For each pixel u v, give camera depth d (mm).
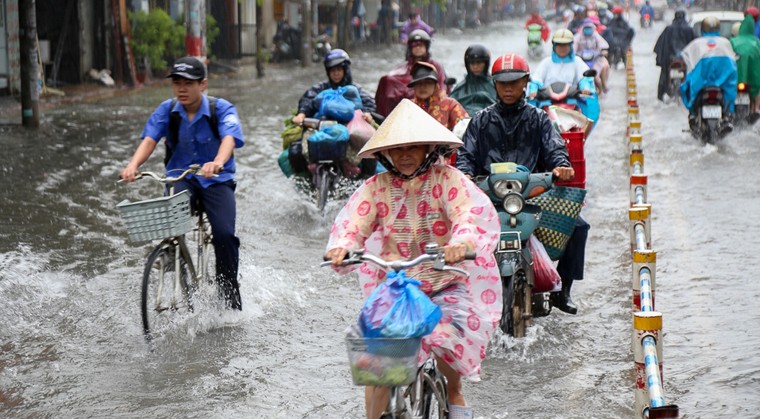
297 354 9969
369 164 16328
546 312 10672
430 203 6898
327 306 11641
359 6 73500
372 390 6344
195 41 33000
